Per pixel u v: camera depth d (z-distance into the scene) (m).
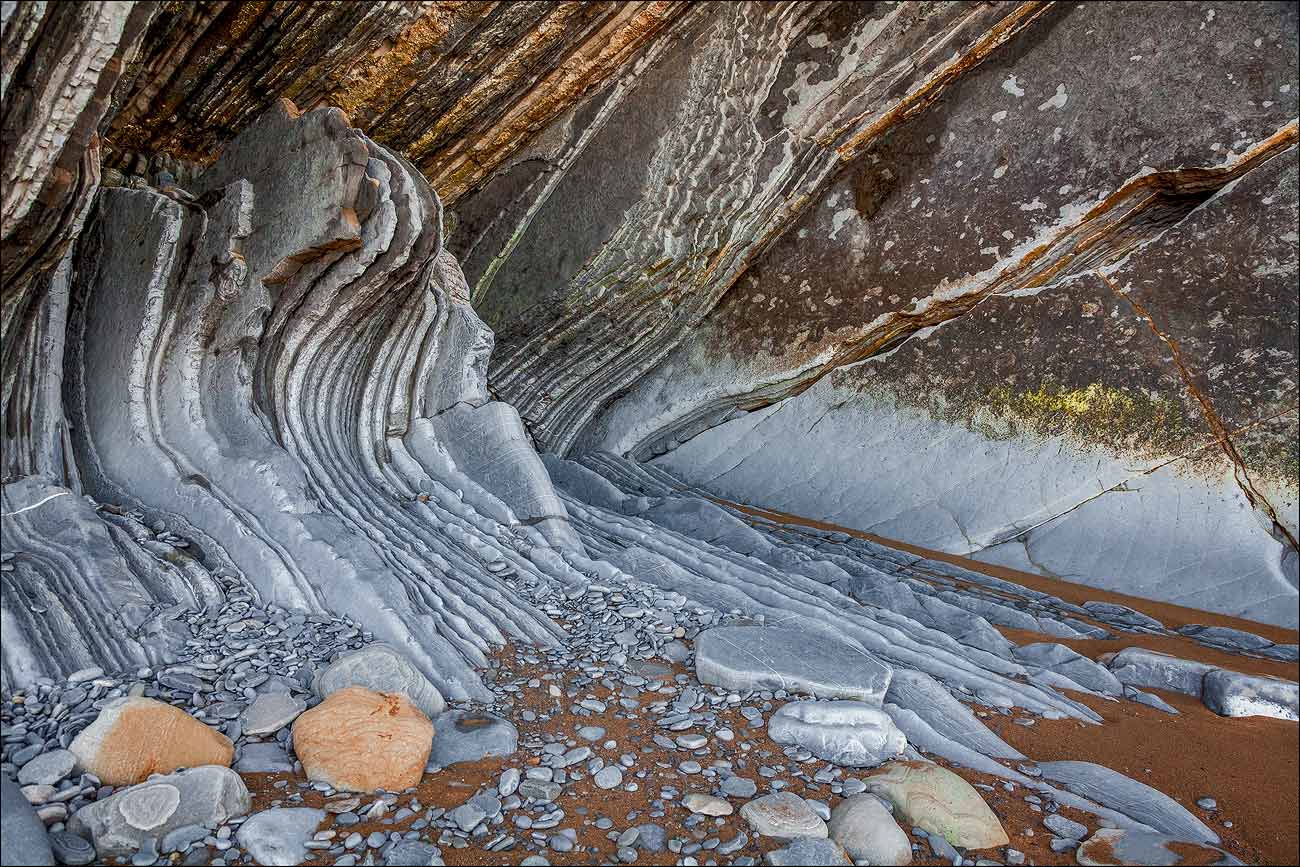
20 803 2.48
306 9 5.62
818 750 3.54
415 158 7.33
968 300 7.57
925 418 7.62
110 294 5.23
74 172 3.92
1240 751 4.02
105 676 3.40
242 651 3.78
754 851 2.87
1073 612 5.92
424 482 5.93
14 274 4.08
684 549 6.07
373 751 3.02
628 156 7.69
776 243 8.43
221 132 6.23
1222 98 6.55
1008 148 7.40
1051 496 6.86
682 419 8.73
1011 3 7.21
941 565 6.67
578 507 6.77
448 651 4.02
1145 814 3.35
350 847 2.65
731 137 7.73
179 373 5.14
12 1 3.14
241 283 5.19
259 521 4.61
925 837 3.05
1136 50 6.88
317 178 5.07
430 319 6.25
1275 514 6.20
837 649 4.30
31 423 4.47
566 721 3.69
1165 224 7.09
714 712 3.83
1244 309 6.40
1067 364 7.00
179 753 2.91
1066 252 7.27
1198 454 6.47
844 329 8.03
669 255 7.79
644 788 3.22
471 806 2.93
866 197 8.02
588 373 8.55
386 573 4.35
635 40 7.29
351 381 5.90
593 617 4.82
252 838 2.61
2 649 3.29
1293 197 6.27
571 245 7.90
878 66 7.63
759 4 7.50
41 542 4.01
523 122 7.62
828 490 7.87
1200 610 6.06
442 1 6.04
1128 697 4.65
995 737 3.93
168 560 4.29
